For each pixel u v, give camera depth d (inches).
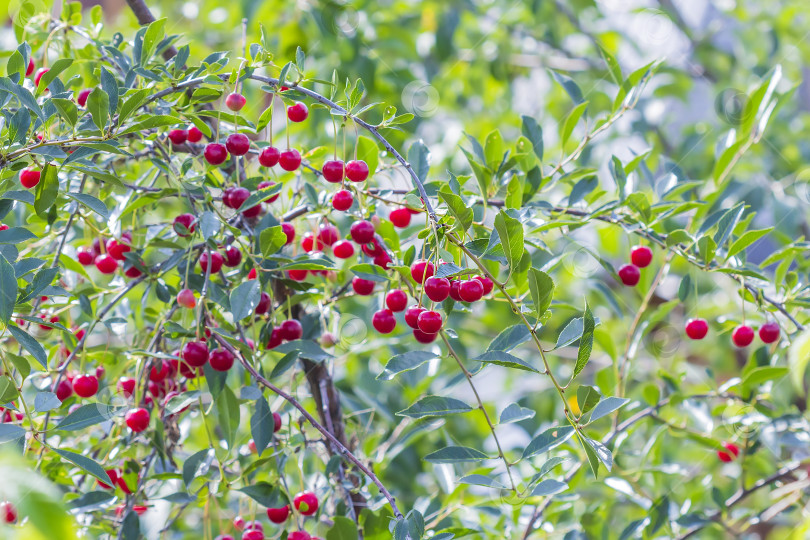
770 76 74.2
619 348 120.3
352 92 56.9
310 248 70.4
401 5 141.3
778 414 80.2
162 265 64.2
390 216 66.7
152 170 76.6
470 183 73.2
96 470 48.9
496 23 147.3
